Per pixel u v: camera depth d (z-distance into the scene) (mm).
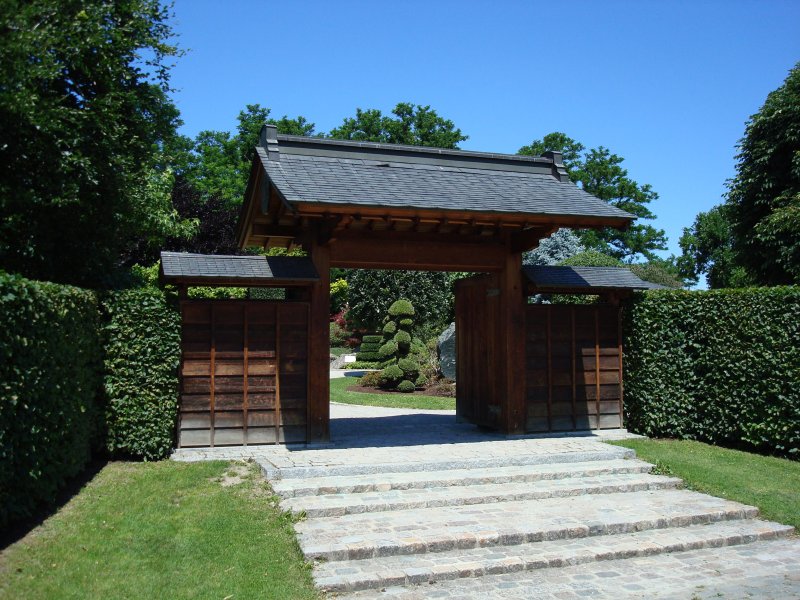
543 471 9234
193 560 6141
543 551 6801
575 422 12055
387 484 8516
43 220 9867
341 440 11164
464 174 11789
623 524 7461
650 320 12094
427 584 6113
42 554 5809
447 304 27141
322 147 11367
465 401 13352
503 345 11805
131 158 10961
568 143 52781
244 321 10297
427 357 24828
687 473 9469
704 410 11984
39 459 6520
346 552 6480
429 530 7113
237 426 10227
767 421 10875
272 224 12320
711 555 6961
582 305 12219
